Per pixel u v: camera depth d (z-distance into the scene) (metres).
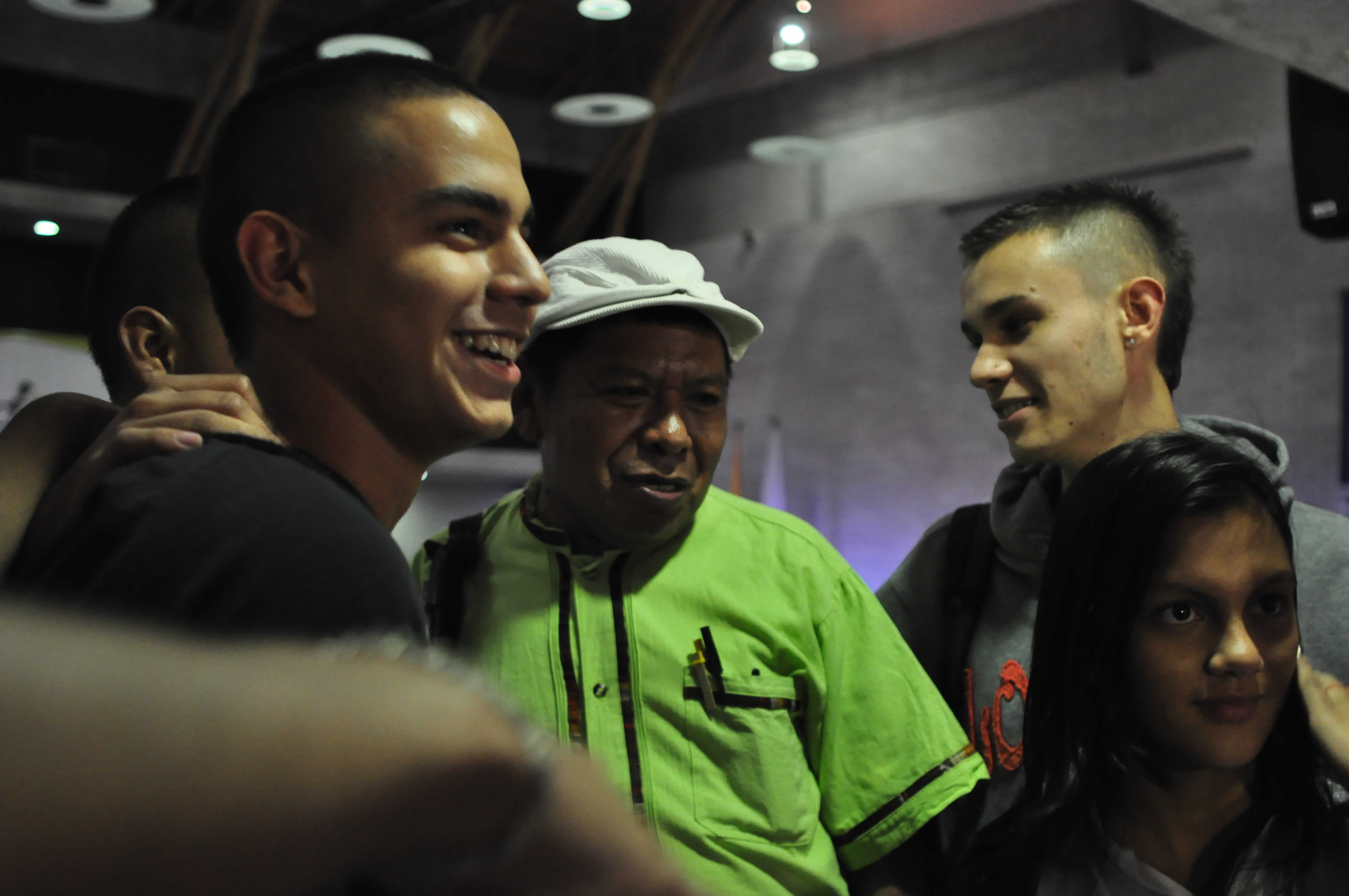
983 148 8.81
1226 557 1.00
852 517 9.34
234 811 0.16
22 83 8.65
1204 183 7.52
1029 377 1.46
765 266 10.07
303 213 0.73
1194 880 1.06
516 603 1.40
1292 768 1.06
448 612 1.45
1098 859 1.07
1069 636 1.10
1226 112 7.49
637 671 1.33
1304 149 3.69
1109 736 1.07
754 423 10.04
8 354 6.55
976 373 1.49
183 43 9.26
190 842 0.15
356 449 0.75
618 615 1.36
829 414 9.53
